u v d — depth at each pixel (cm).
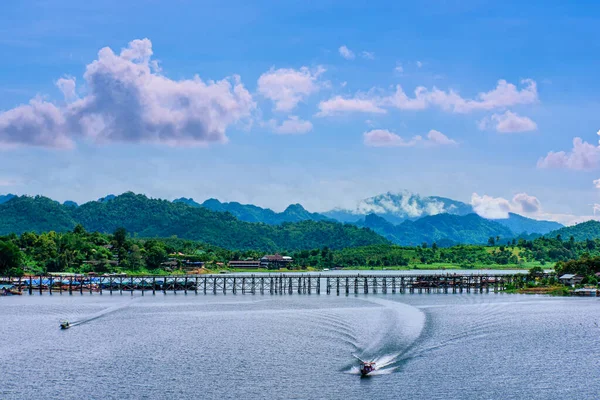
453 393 9731
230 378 10600
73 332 15188
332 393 9738
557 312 18550
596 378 10562
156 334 14850
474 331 14912
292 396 9594
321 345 13300
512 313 18362
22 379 10575
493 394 9669
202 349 12975
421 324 15975
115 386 10131
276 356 12262
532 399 9431
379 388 9994
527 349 12862
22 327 15988
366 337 14112
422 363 11644
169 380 10481
